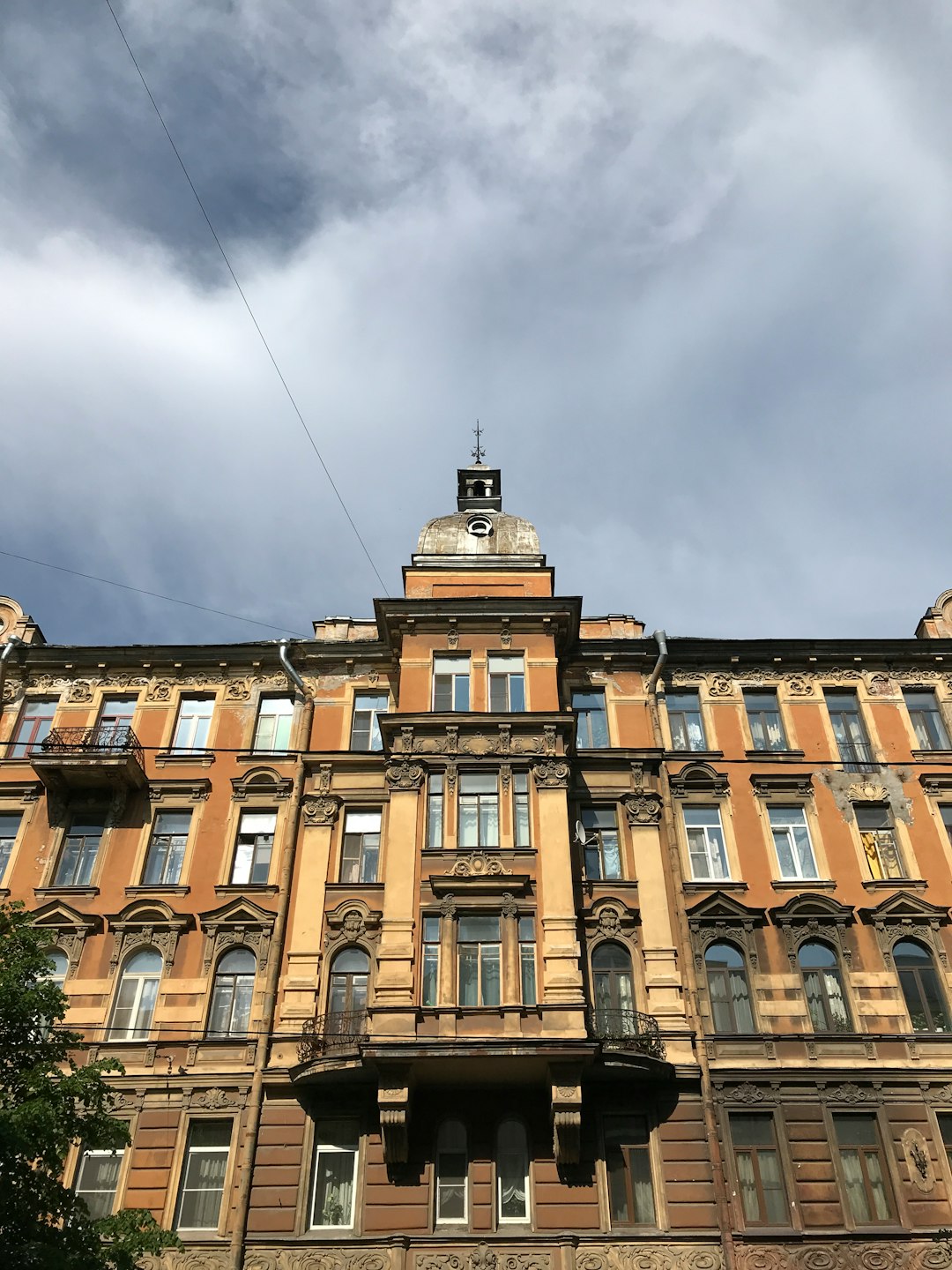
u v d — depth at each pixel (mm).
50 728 28906
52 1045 17828
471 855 24094
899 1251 20578
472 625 28078
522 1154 21797
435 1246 20547
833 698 29016
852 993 23656
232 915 24953
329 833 26203
